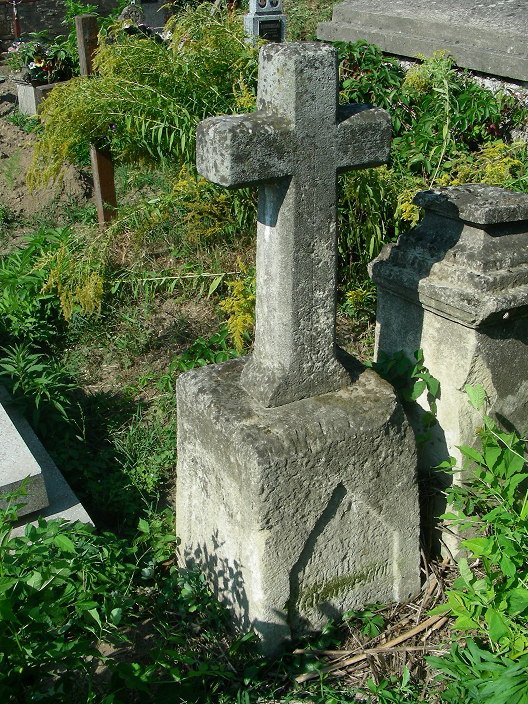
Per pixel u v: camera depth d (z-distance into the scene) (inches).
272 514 92.2
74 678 94.2
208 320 186.2
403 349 116.0
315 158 86.2
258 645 99.5
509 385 110.3
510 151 205.3
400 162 201.2
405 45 280.1
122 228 204.7
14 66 422.9
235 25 212.5
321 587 103.0
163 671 96.5
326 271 92.6
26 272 193.9
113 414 157.4
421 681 96.3
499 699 78.6
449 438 111.5
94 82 197.0
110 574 103.0
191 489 108.7
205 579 110.7
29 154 285.9
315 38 396.5
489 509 111.4
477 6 267.4
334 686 95.7
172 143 192.1
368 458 97.7
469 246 103.0
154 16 440.5
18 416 147.2
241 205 196.5
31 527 92.8
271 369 96.7
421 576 113.3
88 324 186.4
